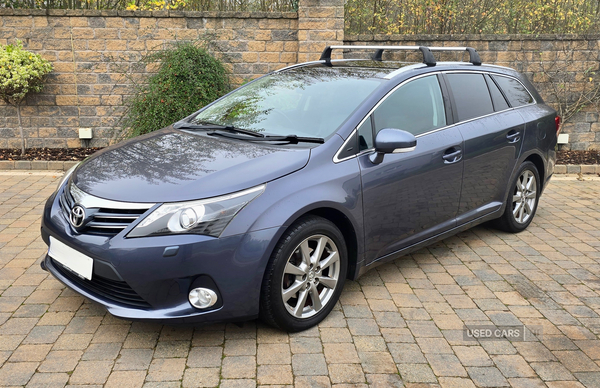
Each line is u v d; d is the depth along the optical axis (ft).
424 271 13.56
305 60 25.77
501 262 14.23
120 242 8.86
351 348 9.84
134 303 9.23
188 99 23.44
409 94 12.50
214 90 24.36
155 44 25.66
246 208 9.16
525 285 12.80
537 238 16.24
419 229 12.65
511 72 16.46
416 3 30.09
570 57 27.07
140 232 8.84
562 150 28.32
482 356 9.70
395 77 12.42
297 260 10.11
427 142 12.39
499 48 26.91
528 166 16.07
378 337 10.25
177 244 8.74
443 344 10.07
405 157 11.77
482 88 14.79
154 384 8.61
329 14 25.31
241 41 26.00
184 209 8.87
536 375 9.16
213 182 9.29
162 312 9.02
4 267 13.03
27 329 10.21
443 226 13.37
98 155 11.59
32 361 9.17
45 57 25.31
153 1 28.60
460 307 11.59
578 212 19.16
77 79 25.71
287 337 10.16
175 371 8.98
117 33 25.38
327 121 11.37
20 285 12.09
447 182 12.94
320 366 9.23
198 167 9.89
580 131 28.09
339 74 13.17
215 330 10.36
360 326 10.66
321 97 12.23
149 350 9.60
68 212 9.96
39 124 26.05
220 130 12.07
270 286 9.52
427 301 11.85
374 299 11.90
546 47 26.94
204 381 8.73
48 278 12.49
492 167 14.46
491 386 8.82
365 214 11.03
